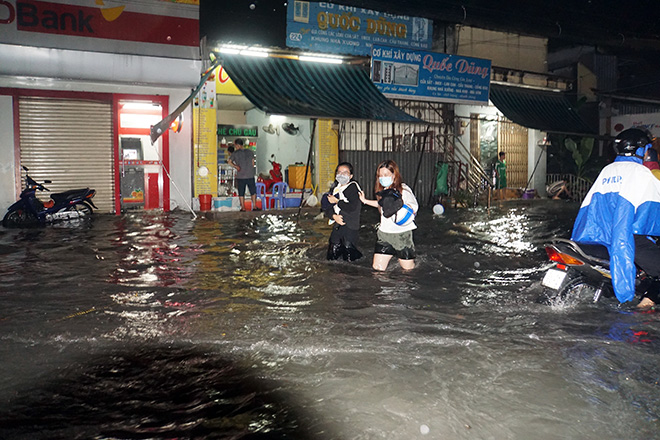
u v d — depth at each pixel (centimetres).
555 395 306
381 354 366
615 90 2011
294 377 329
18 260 717
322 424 273
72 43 1191
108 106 1332
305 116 1173
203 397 304
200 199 1370
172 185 1404
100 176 1332
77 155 1307
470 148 1784
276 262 705
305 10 1419
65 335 402
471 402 297
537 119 1688
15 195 1249
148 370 340
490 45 1781
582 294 509
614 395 306
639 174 459
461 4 1567
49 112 1277
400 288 561
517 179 1922
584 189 1878
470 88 1669
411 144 1675
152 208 1404
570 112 1830
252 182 1374
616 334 410
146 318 448
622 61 2212
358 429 269
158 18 1267
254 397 303
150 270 654
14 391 310
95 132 1323
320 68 1448
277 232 1005
